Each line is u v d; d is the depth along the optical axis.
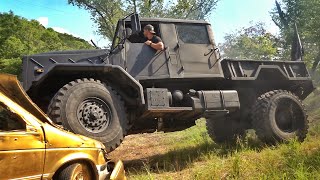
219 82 7.02
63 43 67.62
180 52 6.44
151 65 6.12
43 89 5.74
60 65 5.23
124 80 5.72
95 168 3.60
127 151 8.74
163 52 6.29
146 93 5.77
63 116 4.98
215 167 4.84
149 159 6.74
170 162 6.05
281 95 7.15
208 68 6.57
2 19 55.38
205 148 7.50
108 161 3.97
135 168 5.96
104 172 3.78
